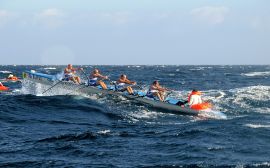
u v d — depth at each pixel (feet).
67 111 76.13
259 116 73.72
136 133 56.24
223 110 82.79
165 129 59.98
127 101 84.58
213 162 40.29
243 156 42.52
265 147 46.37
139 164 40.04
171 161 40.98
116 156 43.16
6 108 75.00
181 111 76.74
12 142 50.03
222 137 51.93
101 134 54.80
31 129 59.41
